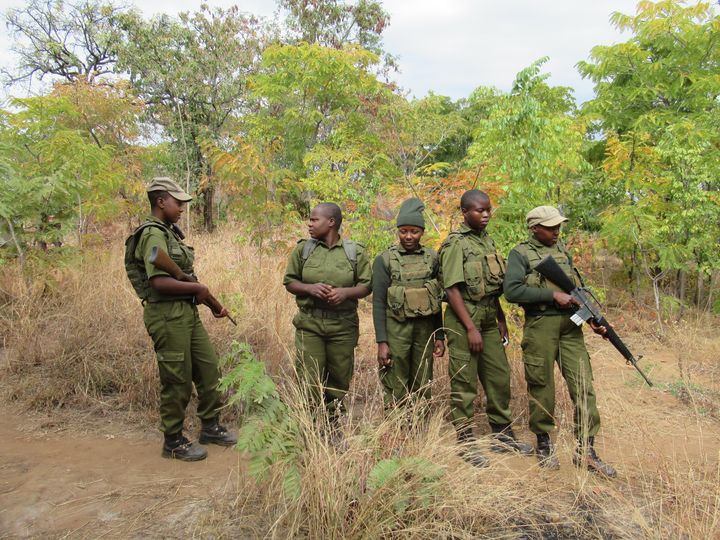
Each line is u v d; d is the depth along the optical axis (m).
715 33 9.83
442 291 3.66
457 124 18.45
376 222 6.90
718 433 4.04
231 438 3.68
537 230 3.60
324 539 2.45
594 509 2.91
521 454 3.32
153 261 3.23
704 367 5.62
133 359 4.64
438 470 2.65
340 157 8.59
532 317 3.52
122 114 10.81
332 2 20.06
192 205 15.81
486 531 2.64
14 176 5.95
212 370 3.64
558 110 11.88
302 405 2.96
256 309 5.65
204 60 17.95
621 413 4.23
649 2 10.37
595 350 6.11
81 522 2.66
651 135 9.43
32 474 3.14
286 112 14.16
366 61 14.48
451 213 5.73
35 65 21.50
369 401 4.29
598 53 10.81
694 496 2.85
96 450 3.53
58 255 6.43
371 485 2.53
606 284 8.44
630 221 7.40
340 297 3.51
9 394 4.25
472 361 3.58
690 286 8.90
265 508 2.73
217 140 17.61
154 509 2.79
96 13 21.03
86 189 6.88
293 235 8.38
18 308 5.55
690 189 7.11
